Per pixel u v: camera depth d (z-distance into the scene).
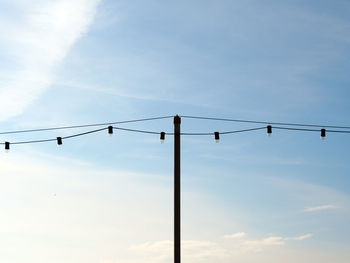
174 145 25.08
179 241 24.27
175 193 24.66
